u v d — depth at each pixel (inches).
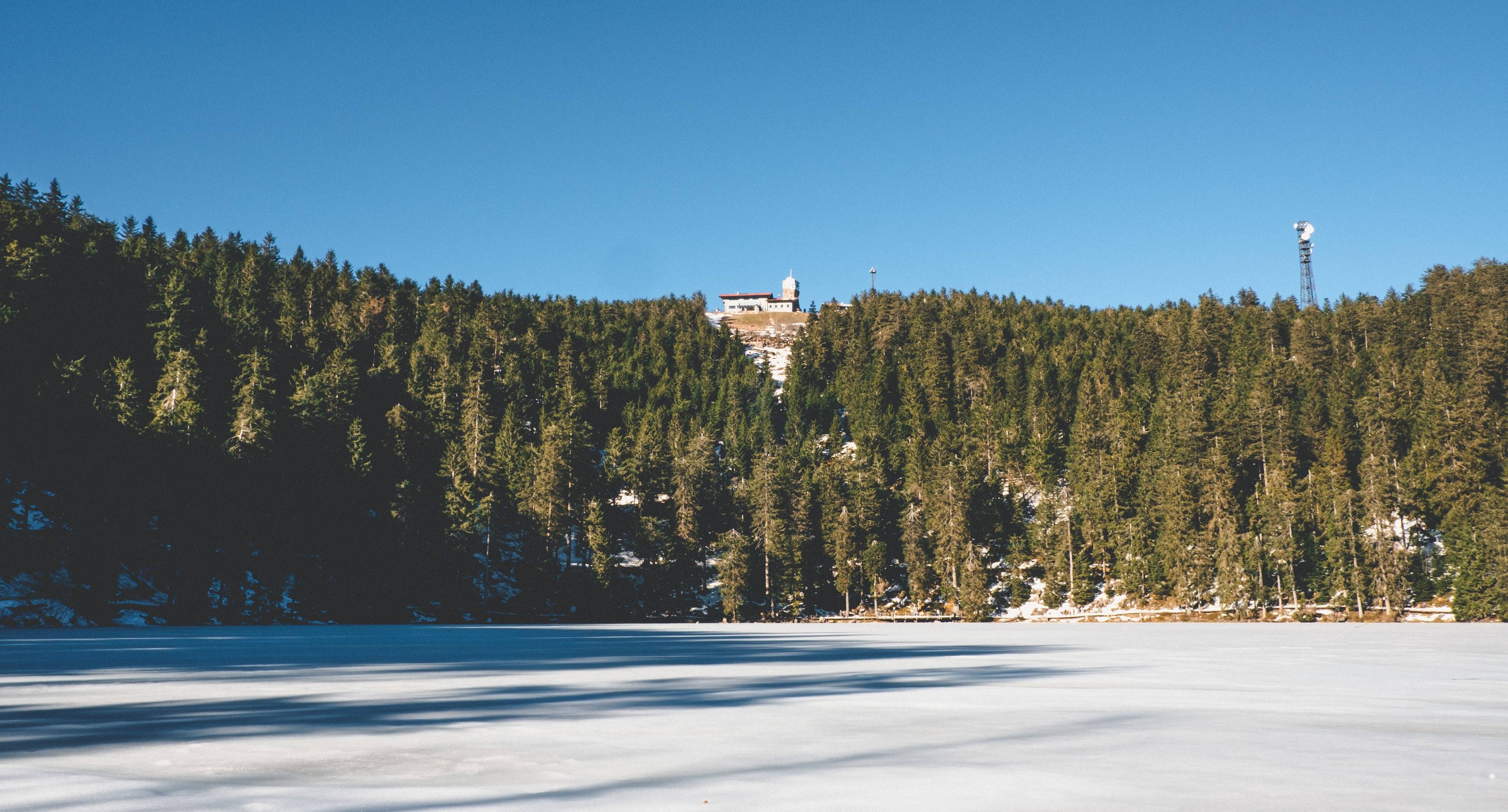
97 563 2231.8
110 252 3821.4
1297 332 5408.5
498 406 4886.8
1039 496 4325.8
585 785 227.8
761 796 213.0
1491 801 207.5
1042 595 3634.4
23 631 1685.5
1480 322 4741.6
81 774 241.6
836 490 3991.1
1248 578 3260.3
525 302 7062.0
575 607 3356.3
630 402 5575.8
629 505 4276.6
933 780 233.6
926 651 949.2
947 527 3747.5
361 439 3117.6
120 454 2351.1
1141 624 2908.5
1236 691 491.5
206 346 3412.9
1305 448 4069.9
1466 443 3516.2
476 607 3186.5
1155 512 3602.4
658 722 354.6
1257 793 216.7
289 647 1030.4
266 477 2630.4
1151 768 252.1
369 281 6259.8
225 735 317.1
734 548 3523.6
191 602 2385.6
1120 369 5511.8
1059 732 323.9
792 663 741.9
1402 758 268.7
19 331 2763.3
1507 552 2942.9
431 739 307.6
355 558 2874.0
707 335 7027.6
